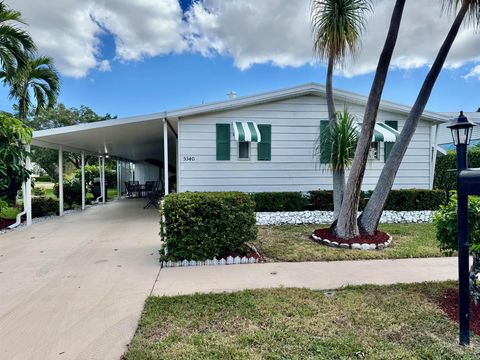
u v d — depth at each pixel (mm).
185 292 4684
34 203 13172
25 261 6395
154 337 3395
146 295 4582
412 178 11969
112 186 27297
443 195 11383
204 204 6180
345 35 7586
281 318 3779
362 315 3822
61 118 28375
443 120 11555
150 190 21969
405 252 6785
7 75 12359
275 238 8383
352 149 8289
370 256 6574
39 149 27219
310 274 5492
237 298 4375
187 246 6098
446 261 6223
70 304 4285
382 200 7863
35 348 3227
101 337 3420
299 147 11555
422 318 3734
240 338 3338
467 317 3215
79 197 17781
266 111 11430
